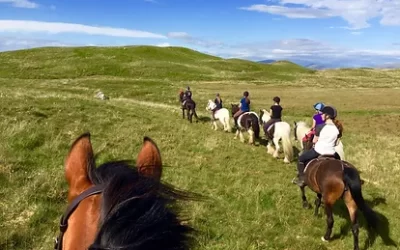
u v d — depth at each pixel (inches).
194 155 579.8
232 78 2566.4
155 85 1958.7
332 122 374.9
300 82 2529.5
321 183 335.6
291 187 481.7
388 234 370.3
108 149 527.8
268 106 1504.7
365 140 894.4
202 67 2967.5
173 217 69.2
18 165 408.2
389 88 2341.3
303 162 378.0
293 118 1196.5
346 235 363.3
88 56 2795.3
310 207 422.9
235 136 782.5
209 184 458.6
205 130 822.5
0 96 703.1
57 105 700.0
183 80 2368.4
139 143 577.6
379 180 566.3
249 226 359.3
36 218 314.0
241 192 436.1
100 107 770.8
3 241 278.1
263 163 589.9
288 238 344.2
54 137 522.6
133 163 83.0
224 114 855.1
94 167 88.2
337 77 2965.1
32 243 285.4
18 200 334.3
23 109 620.4
